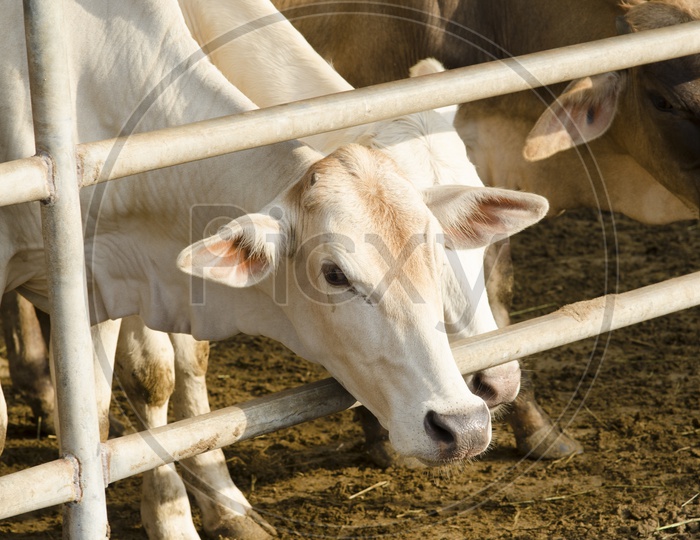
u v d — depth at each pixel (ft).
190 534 14.89
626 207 19.03
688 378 20.07
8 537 15.25
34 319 18.81
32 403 18.92
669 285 12.21
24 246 12.53
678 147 16.49
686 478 16.22
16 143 12.08
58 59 8.63
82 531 9.29
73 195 8.90
